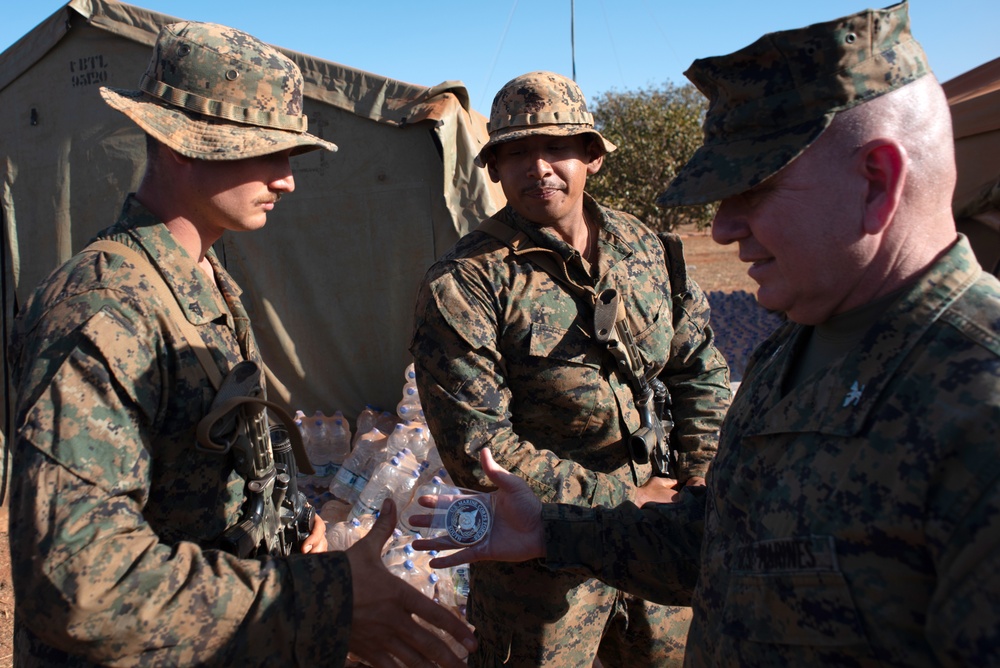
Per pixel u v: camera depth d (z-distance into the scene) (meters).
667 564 1.70
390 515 1.67
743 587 1.23
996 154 4.54
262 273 5.59
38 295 1.54
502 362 2.31
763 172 1.18
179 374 1.58
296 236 5.55
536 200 2.34
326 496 4.91
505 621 2.38
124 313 1.49
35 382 1.40
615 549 1.73
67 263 1.59
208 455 1.65
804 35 1.15
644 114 17.61
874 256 1.19
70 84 5.75
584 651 2.40
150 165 1.73
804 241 1.20
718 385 2.62
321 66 5.35
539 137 2.34
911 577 1.03
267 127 1.76
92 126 5.72
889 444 1.06
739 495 1.32
